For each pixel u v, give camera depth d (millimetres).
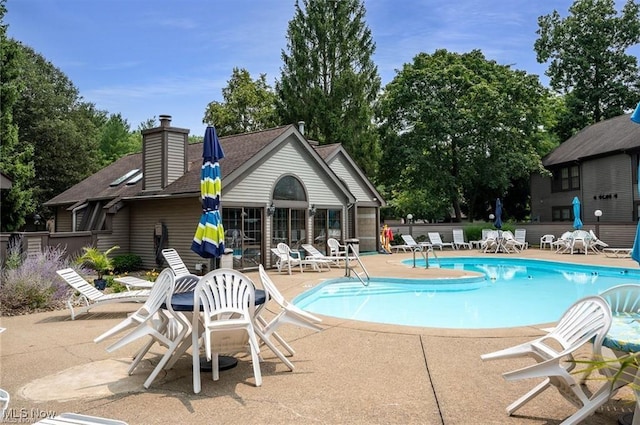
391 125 28516
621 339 3137
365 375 4598
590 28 32875
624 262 15750
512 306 10383
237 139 17391
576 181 26266
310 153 17109
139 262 15594
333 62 28828
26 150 18297
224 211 14109
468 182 27891
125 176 18062
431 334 6141
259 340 5547
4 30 17641
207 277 4328
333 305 10516
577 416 3172
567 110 33906
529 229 25016
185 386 4348
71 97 36969
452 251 22344
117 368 4938
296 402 3922
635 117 4273
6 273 9023
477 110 25141
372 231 21938
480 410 3719
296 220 16734
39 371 4852
